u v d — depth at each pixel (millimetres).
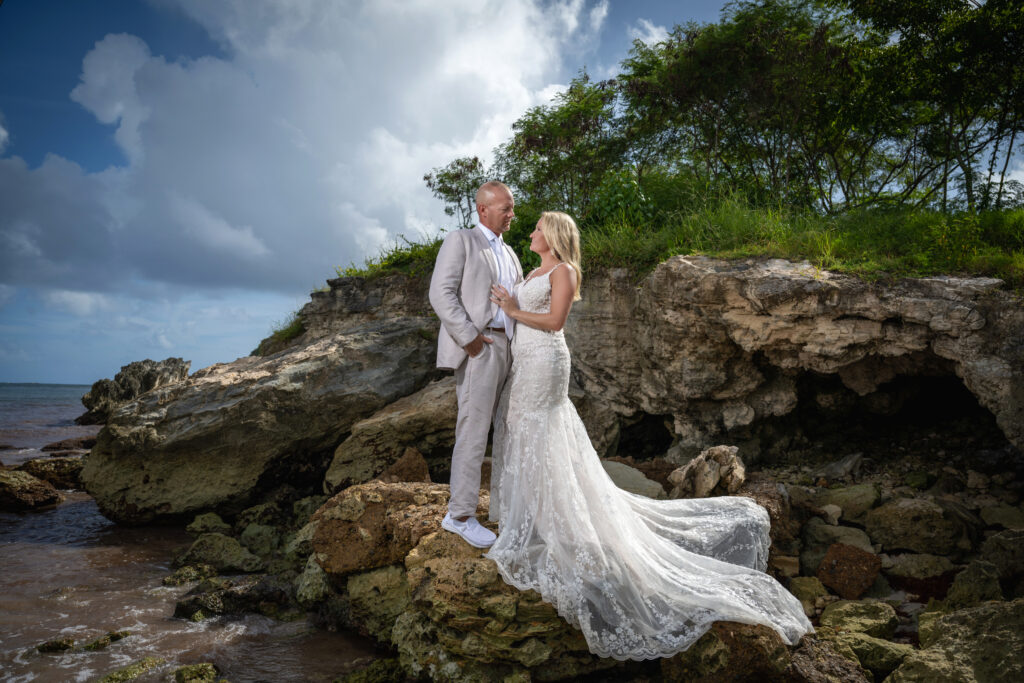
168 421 7539
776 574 4648
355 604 4562
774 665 3324
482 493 4980
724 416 6535
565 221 3830
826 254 5852
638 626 3402
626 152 9945
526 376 3738
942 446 6133
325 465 8102
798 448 6797
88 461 7762
